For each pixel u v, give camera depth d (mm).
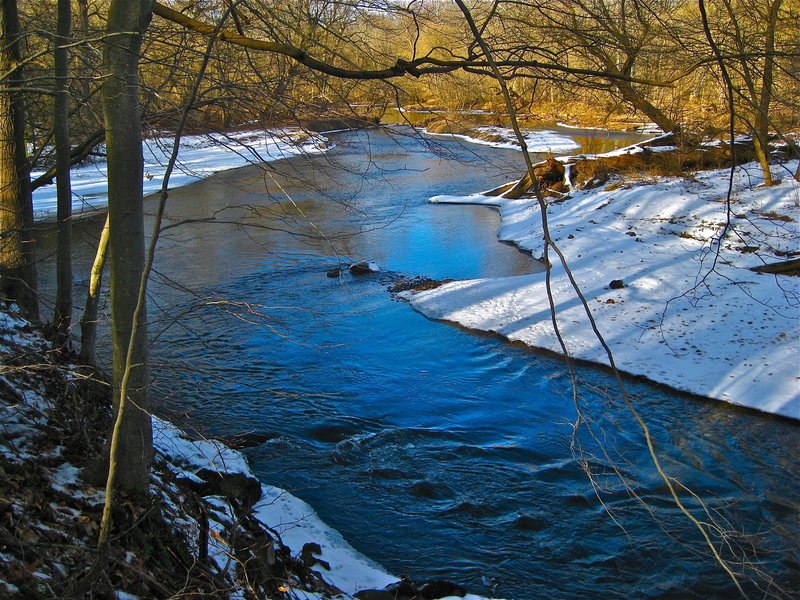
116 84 4684
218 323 13883
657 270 15633
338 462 9148
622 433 9977
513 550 7496
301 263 18516
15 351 6574
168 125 6531
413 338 13602
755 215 17500
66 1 7043
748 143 21500
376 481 8734
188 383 11117
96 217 8305
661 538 7648
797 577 6945
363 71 5285
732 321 12914
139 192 4852
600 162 24344
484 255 19297
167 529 5141
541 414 10609
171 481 6270
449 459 9328
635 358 12148
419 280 17203
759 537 7539
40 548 4234
